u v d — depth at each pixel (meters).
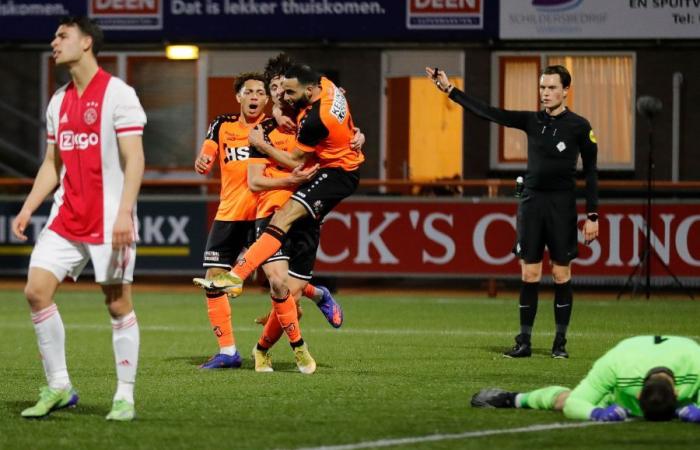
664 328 46.12
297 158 32.34
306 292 35.16
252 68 72.12
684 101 68.56
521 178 37.78
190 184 63.66
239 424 24.88
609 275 58.94
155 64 73.19
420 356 37.44
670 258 58.62
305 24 69.88
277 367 34.91
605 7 67.12
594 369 24.38
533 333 44.31
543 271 62.88
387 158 71.25
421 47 69.69
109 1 70.81
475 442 22.89
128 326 25.06
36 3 71.25
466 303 57.59
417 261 60.53
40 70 73.25
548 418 25.31
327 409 26.80
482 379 32.03
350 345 40.59
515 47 69.56
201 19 70.62
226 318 34.72
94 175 24.05
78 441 23.09
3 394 29.75
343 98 32.62
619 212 58.78
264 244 31.89
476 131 70.25
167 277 71.38
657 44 67.69
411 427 24.47
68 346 41.03
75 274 25.14
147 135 73.62
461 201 60.25
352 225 60.81
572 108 70.00
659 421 24.38
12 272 63.66
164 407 27.09
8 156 73.81
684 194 62.34
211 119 72.81
